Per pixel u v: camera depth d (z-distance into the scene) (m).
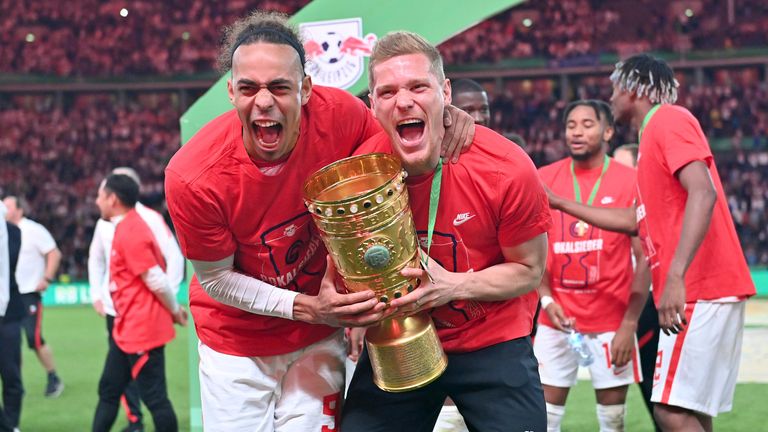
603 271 4.96
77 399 7.96
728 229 3.88
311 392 3.42
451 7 4.48
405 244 2.72
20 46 28.89
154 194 27.42
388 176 2.83
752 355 9.27
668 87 4.17
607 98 26.91
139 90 28.92
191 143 2.93
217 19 29.64
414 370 2.89
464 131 2.87
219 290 3.10
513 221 2.90
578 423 6.41
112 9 29.67
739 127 25.52
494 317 3.13
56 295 19.16
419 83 2.67
